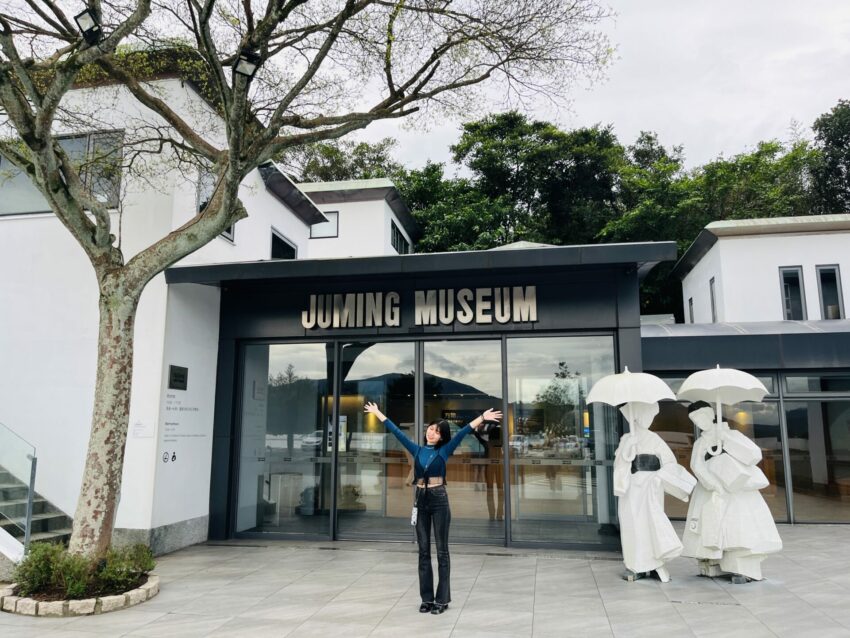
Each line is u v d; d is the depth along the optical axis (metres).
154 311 8.62
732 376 6.86
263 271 8.62
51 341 8.98
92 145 9.41
